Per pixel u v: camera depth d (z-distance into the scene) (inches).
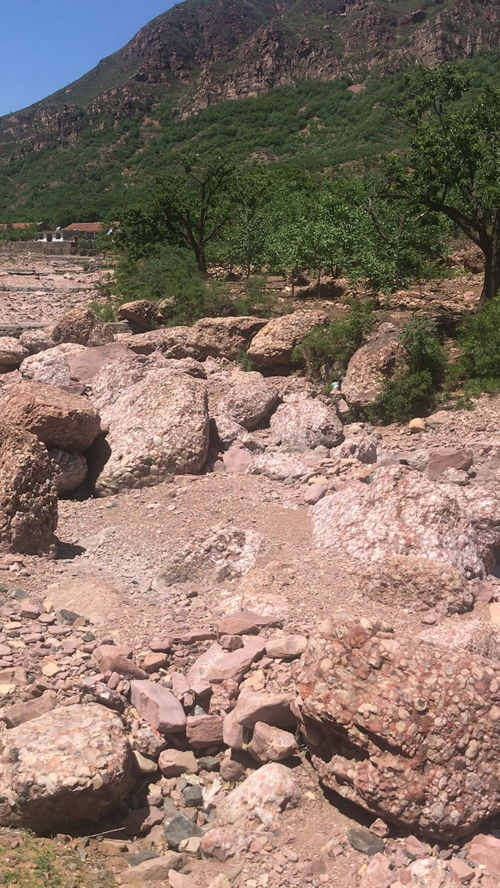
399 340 586.2
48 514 322.3
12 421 407.2
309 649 194.5
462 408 549.3
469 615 264.7
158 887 165.2
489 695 178.9
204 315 850.8
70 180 7721.5
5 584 286.7
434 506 308.2
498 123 759.7
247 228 1225.4
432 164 755.4
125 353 641.6
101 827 182.7
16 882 160.7
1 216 5615.2
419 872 159.2
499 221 778.2
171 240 1346.0
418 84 791.1
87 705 203.0
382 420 561.0
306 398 556.4
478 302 860.6
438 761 172.9
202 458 428.8
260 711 200.4
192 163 1338.6
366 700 179.0
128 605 273.3
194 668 224.8
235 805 185.0
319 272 952.9
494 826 177.3
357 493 342.6
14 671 224.7
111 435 438.3
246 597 269.1
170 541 341.1
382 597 271.6
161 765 198.1
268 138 6338.6
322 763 187.3
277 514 363.6
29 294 1239.5
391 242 871.7
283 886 163.5
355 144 4714.6
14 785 176.2
